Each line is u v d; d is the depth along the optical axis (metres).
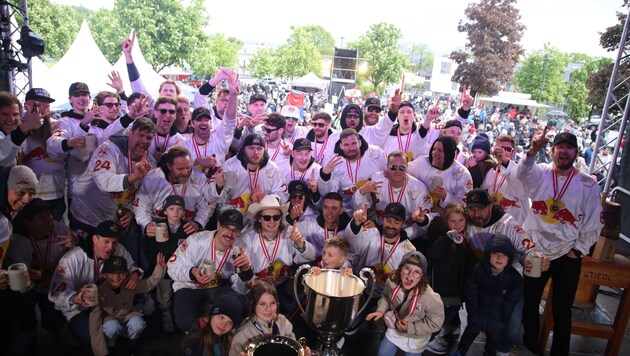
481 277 3.76
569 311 3.96
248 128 5.97
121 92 6.75
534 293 4.10
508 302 3.75
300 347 2.74
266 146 5.69
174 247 4.17
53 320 3.80
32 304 3.62
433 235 4.30
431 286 4.09
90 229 4.66
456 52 21.19
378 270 4.27
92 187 4.54
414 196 4.81
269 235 4.04
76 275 3.53
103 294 3.59
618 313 4.06
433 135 6.44
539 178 4.14
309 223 4.48
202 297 3.84
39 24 21.02
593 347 4.39
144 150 4.50
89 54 13.34
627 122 6.97
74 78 12.92
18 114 4.09
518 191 4.39
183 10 26.44
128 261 3.83
